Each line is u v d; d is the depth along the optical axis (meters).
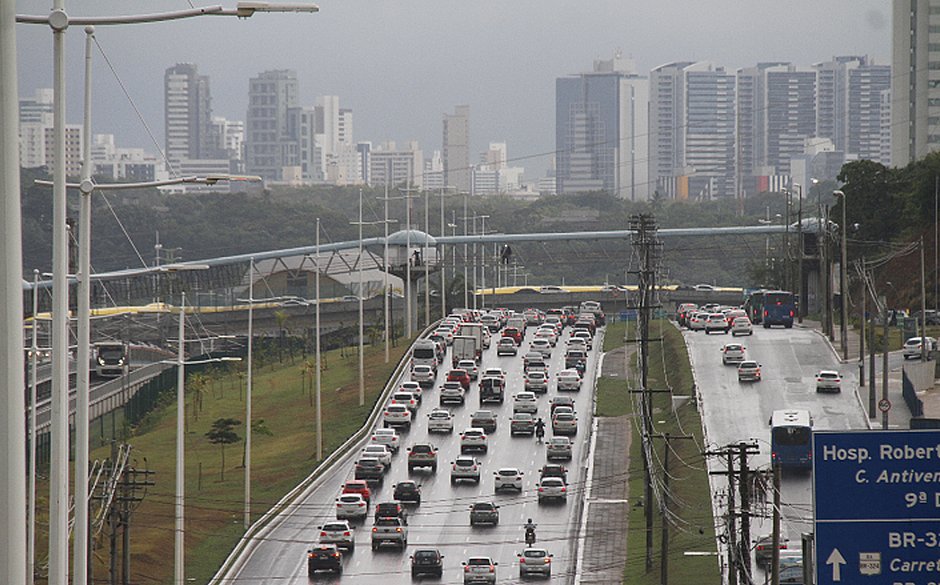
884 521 109.00
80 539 138.75
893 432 109.19
